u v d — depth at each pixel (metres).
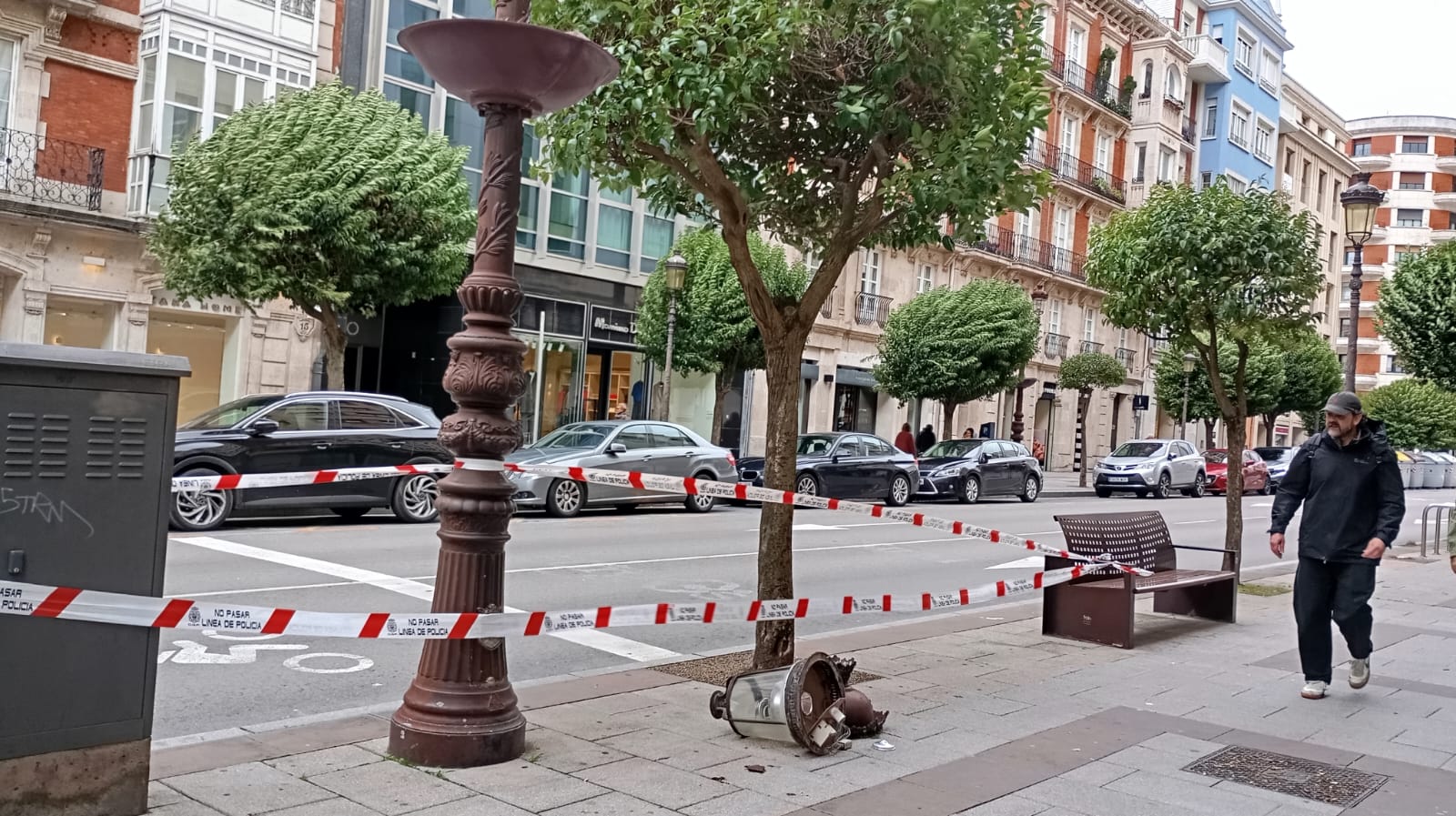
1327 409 6.64
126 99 19.50
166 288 17.25
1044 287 40.72
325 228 15.77
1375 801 4.72
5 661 3.41
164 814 3.90
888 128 6.60
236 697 6.07
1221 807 4.57
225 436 12.82
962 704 6.15
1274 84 54.31
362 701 6.11
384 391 25.44
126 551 3.62
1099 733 5.62
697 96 5.87
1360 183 14.42
